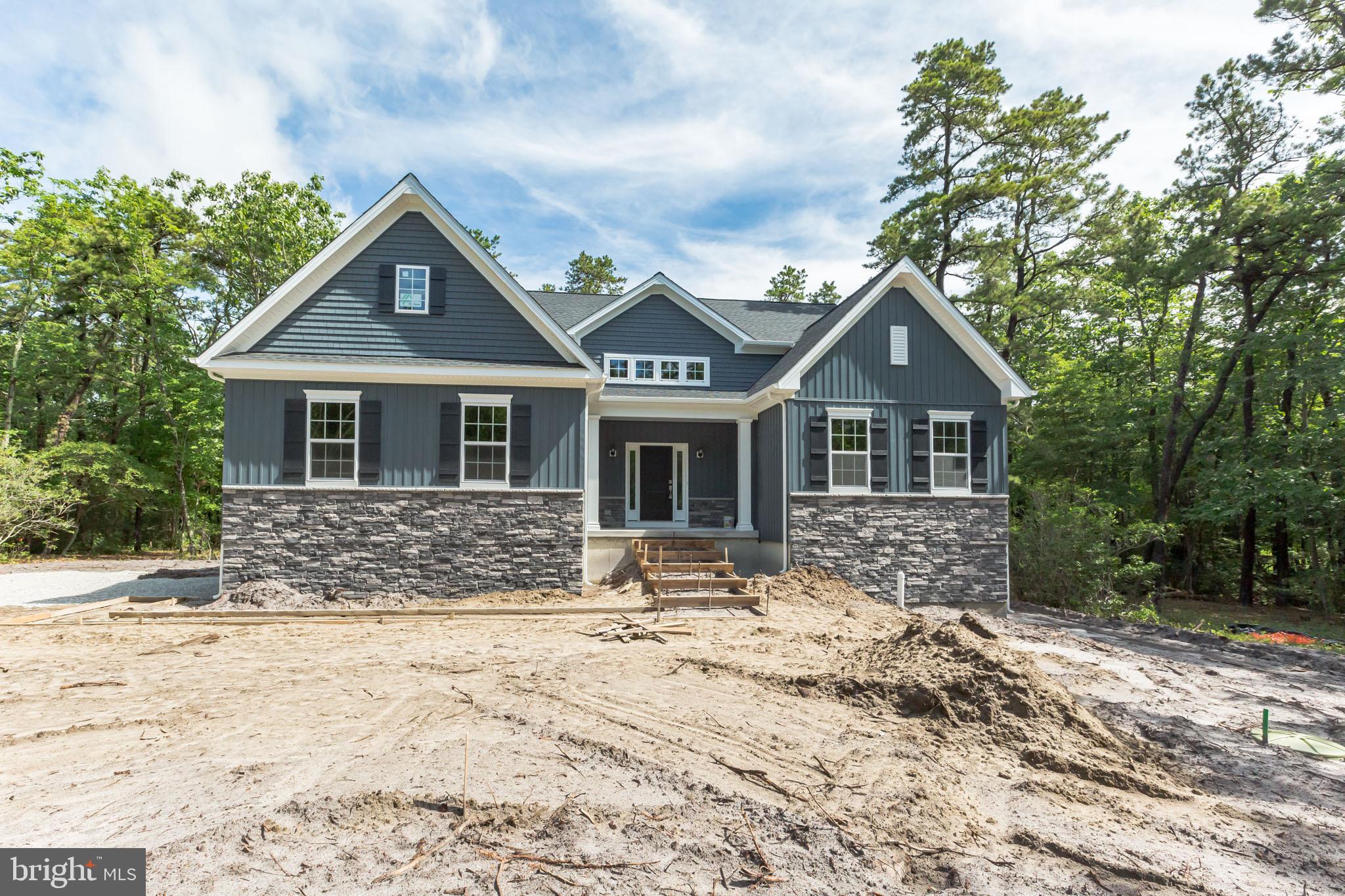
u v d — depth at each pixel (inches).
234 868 162.2
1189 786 234.2
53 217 973.8
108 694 296.8
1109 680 372.2
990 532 625.6
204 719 266.1
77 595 584.1
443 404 557.0
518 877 161.5
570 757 233.6
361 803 195.0
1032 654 433.1
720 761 234.4
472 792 203.8
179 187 1121.4
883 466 616.4
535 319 580.1
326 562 532.4
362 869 163.3
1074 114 987.3
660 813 195.0
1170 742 274.7
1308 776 244.4
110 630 430.9
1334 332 778.8
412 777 213.9
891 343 629.3
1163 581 931.3
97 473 960.3
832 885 162.6
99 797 199.3
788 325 797.9
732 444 764.0
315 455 538.3
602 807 197.0
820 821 193.3
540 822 188.1
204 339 1188.5
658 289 747.4
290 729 257.0
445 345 572.1
